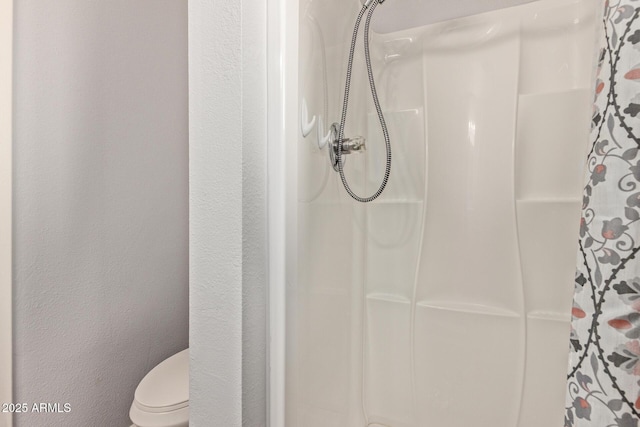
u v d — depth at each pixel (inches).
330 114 36.7
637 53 18.4
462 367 45.5
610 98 19.5
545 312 42.1
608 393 18.7
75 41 47.5
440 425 46.5
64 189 46.9
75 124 47.8
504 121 43.3
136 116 55.2
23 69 42.5
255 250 24.0
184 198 63.2
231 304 23.8
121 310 54.0
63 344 47.4
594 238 19.8
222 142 23.6
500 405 43.8
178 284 62.5
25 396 43.9
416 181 47.9
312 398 33.5
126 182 54.2
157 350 59.3
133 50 54.6
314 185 32.9
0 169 40.8
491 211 44.2
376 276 50.3
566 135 41.0
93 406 50.9
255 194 23.9
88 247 49.8
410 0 50.9
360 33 44.7
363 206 48.9
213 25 23.6
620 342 18.5
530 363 42.5
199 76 24.3
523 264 42.9
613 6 19.8
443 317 46.4
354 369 45.9
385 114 49.0
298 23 25.9
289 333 25.8
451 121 45.8
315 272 33.7
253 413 24.5
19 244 42.9
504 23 43.2
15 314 42.8
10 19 40.6
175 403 42.0
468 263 45.4
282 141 24.6
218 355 24.6
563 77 41.3
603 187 19.4
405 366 48.8
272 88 24.3
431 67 46.6
